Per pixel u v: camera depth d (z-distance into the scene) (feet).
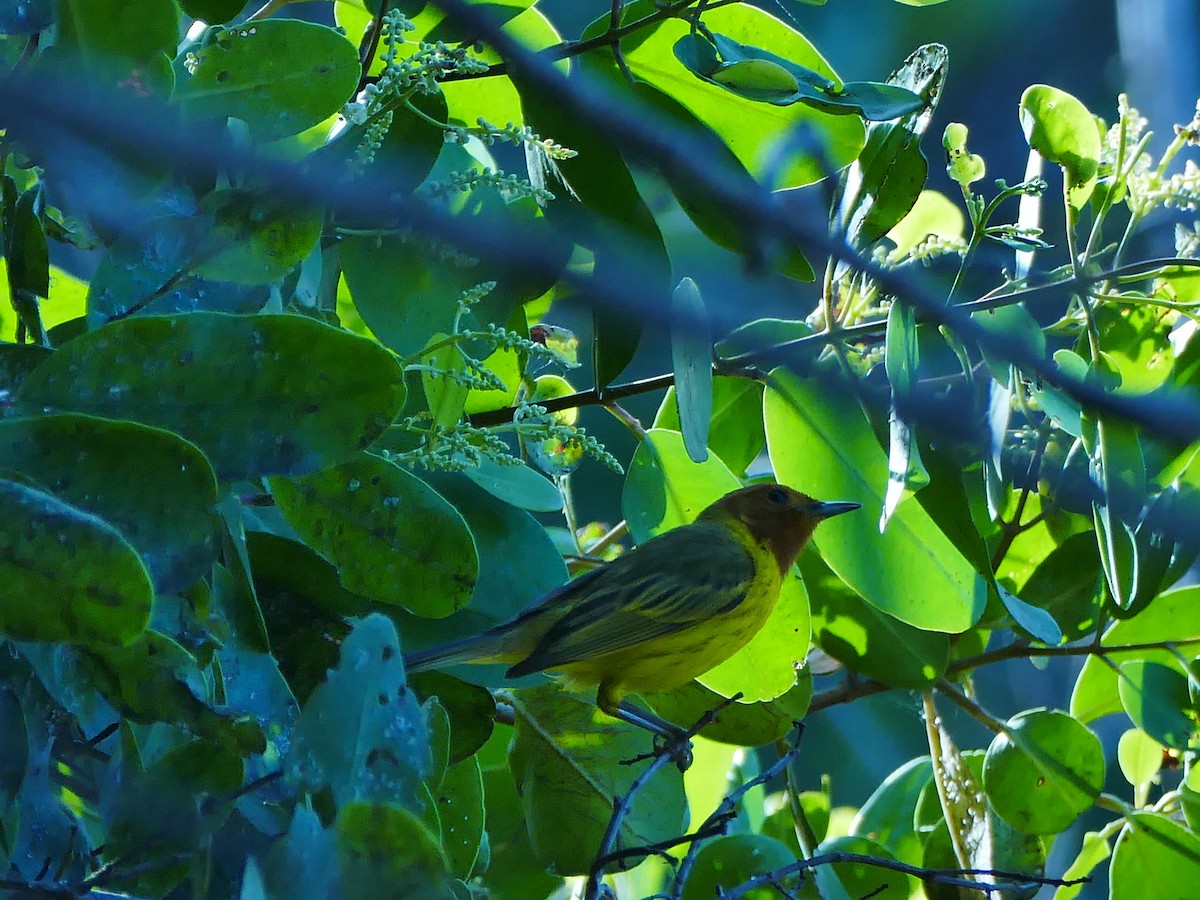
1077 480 30.04
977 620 28.30
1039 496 31.68
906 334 25.18
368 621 17.19
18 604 15.23
